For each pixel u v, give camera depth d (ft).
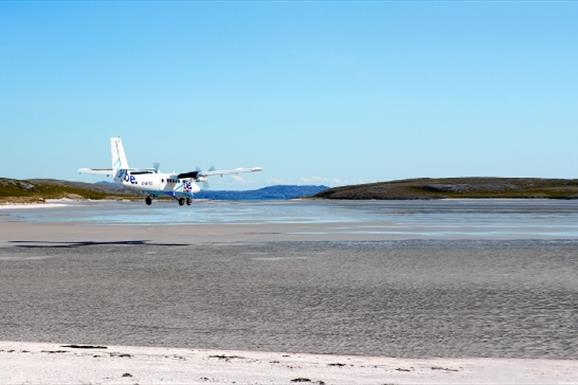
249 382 26.45
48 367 28.76
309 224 207.00
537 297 56.80
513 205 593.42
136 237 143.64
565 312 49.19
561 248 110.01
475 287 63.31
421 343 38.52
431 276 72.43
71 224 211.41
